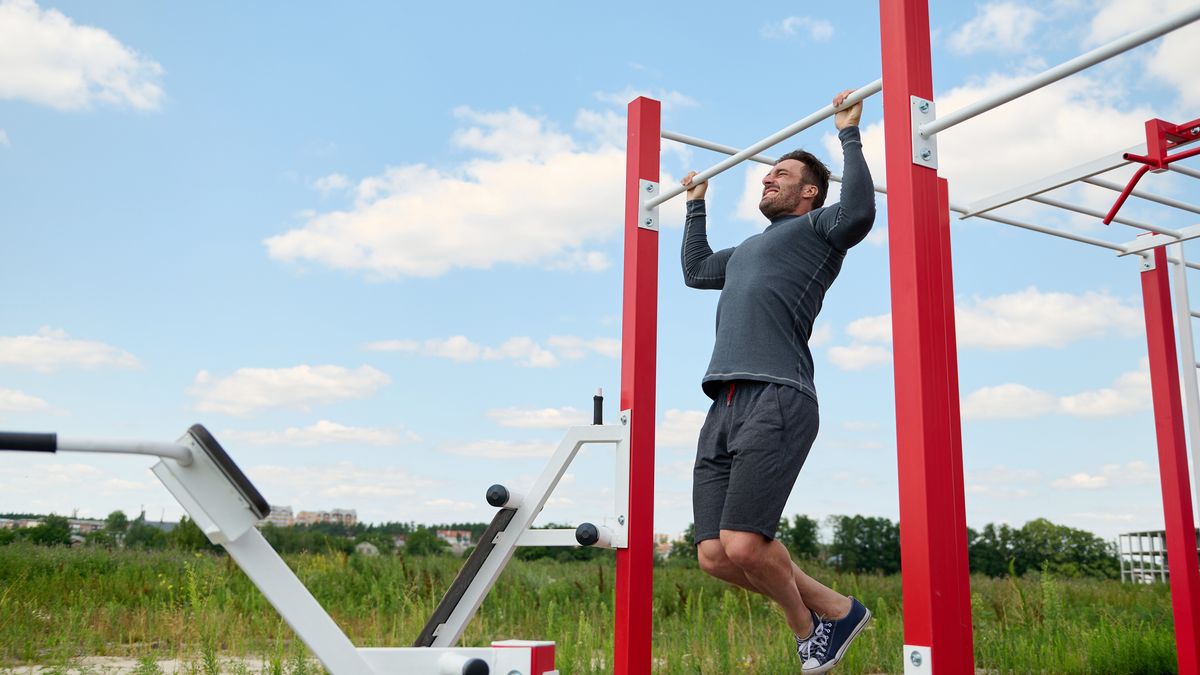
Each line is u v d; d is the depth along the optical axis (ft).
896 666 16.12
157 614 18.61
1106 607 24.76
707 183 11.59
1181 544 14.93
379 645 17.06
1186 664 14.66
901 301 7.36
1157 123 10.50
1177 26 7.11
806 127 9.72
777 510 8.66
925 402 7.03
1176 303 16.98
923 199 7.52
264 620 18.26
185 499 5.88
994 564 59.36
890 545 53.26
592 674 15.20
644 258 11.35
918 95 7.76
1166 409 15.43
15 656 15.14
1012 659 16.69
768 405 8.76
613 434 10.44
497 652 7.06
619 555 10.34
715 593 26.43
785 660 15.78
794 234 9.36
